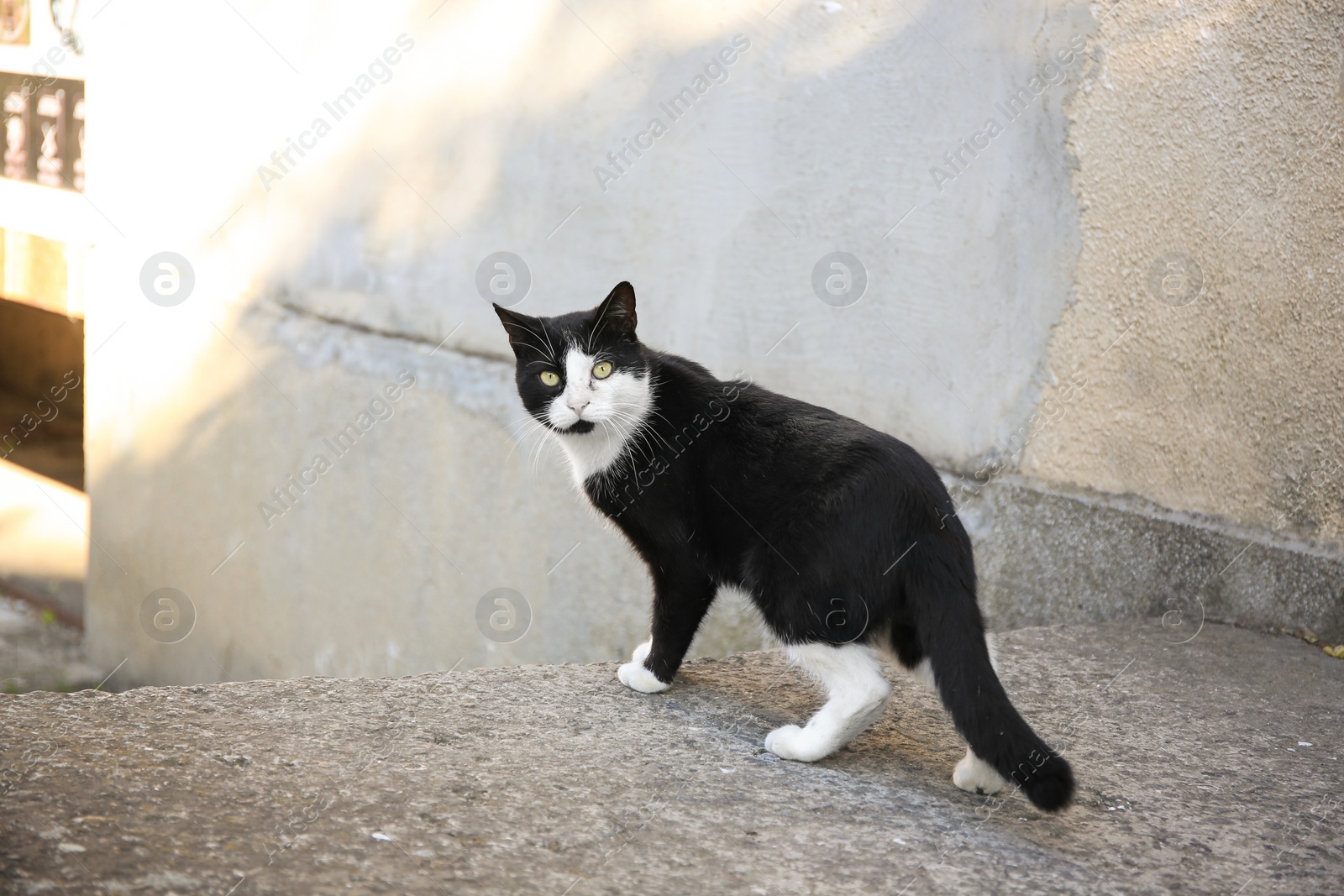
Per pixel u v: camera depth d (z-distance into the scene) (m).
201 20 5.53
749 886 1.89
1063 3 3.40
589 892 1.83
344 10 4.99
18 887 1.67
